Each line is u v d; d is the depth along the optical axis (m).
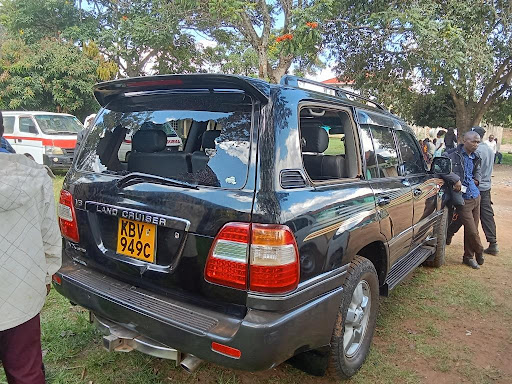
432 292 4.38
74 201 2.69
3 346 1.93
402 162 3.89
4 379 2.67
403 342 3.34
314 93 2.63
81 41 17.75
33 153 10.45
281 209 2.03
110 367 2.81
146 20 11.99
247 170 2.11
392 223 3.21
